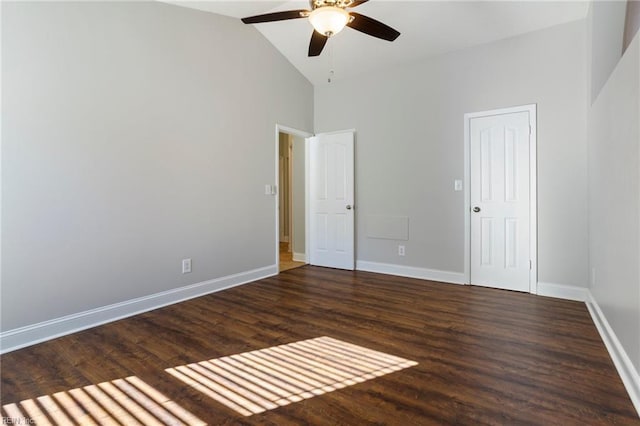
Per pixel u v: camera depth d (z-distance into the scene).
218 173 3.63
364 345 2.30
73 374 1.95
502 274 3.63
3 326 2.24
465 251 3.82
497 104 3.59
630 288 1.78
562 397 1.69
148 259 3.03
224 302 3.25
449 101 3.89
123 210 2.84
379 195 4.44
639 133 1.64
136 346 2.31
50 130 2.42
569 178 3.23
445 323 2.69
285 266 4.89
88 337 2.45
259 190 4.12
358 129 4.59
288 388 1.80
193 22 3.36
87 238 2.63
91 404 1.67
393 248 4.36
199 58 3.42
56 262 2.47
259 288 3.73
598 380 1.84
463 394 1.73
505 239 3.60
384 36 2.70
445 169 3.94
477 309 3.00
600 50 2.74
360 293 3.53
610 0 2.60
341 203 4.71
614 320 2.11
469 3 3.15
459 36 3.60
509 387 1.78
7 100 2.22
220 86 3.63
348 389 1.79
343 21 2.36
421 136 4.09
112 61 2.75
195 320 2.78
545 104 3.33
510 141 3.53
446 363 2.04
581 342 2.31
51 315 2.45
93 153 2.65
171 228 3.21
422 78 4.07
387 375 1.92
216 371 1.98
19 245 2.29
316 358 2.13
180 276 3.29
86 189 2.62
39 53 2.36
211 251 3.57
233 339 2.41
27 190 2.32
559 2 3.00
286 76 4.49
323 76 4.73
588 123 3.06
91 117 2.63
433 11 3.32
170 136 3.18
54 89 2.43
